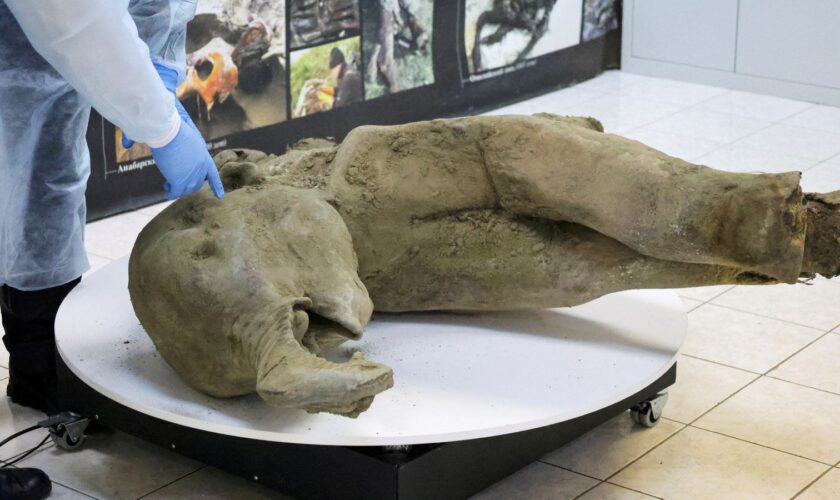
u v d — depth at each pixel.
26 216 3.04
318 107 5.53
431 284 2.99
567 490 2.86
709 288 4.09
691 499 2.81
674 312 3.16
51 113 2.93
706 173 2.71
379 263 2.96
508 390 2.70
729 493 2.83
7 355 3.68
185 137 2.72
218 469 2.99
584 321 3.09
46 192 3.03
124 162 4.84
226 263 2.63
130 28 2.49
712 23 6.55
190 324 2.64
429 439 2.50
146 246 2.79
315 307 2.65
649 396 3.11
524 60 6.43
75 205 3.11
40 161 2.99
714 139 5.71
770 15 6.31
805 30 6.21
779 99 6.36
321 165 3.04
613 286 2.91
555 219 2.88
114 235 4.64
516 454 2.80
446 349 2.91
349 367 2.36
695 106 6.27
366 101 5.73
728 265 2.72
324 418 2.59
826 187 5.00
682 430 3.14
